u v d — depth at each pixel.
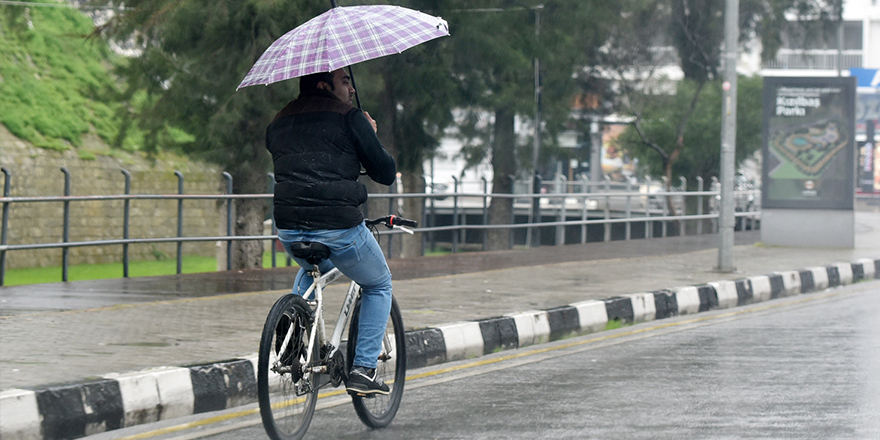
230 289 32.69
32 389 16.22
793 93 52.88
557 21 54.62
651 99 82.94
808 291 40.81
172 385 17.98
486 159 74.00
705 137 88.38
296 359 15.01
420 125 53.78
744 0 77.69
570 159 76.81
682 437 16.31
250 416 18.20
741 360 23.98
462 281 36.22
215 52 45.56
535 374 22.36
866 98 146.00
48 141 79.69
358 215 15.23
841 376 21.81
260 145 48.03
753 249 51.91
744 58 132.75
